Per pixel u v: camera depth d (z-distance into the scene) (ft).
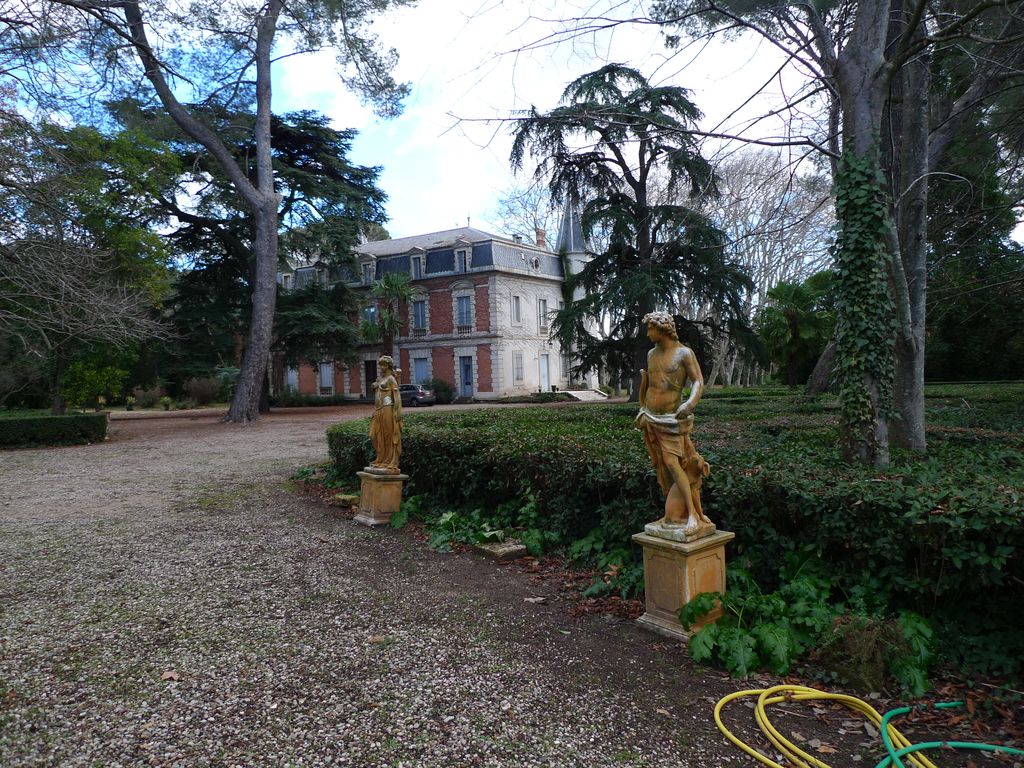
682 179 49.39
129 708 9.23
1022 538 9.21
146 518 22.90
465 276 125.59
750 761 7.89
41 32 37.65
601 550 15.33
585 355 73.05
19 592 14.70
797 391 68.39
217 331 91.86
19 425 51.21
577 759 7.90
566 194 59.57
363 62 63.67
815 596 10.90
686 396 11.85
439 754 8.00
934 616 10.39
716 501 13.03
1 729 8.67
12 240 41.34
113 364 83.30
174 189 77.46
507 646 11.34
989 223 35.81
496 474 19.27
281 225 92.07
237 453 43.50
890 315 16.70
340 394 141.79
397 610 13.26
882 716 8.71
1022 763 7.73
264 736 8.45
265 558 17.39
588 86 50.65
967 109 24.40
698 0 19.15
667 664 10.57
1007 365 67.62
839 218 17.53
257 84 69.41
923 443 19.79
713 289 61.67
